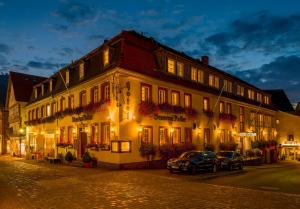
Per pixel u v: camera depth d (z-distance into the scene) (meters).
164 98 27.16
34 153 37.53
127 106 23.20
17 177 18.91
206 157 21.97
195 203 11.16
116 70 22.69
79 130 28.22
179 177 18.78
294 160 52.75
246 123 41.72
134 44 25.20
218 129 34.28
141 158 23.92
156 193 13.05
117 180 16.89
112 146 22.97
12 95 52.22
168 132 26.92
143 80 24.81
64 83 30.53
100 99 25.06
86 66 28.19
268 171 26.70
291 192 14.68
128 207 10.58
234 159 25.12
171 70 28.45
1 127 59.84
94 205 10.88
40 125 38.81
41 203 11.33
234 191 13.95
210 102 33.47
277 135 53.72
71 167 24.34
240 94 41.50
